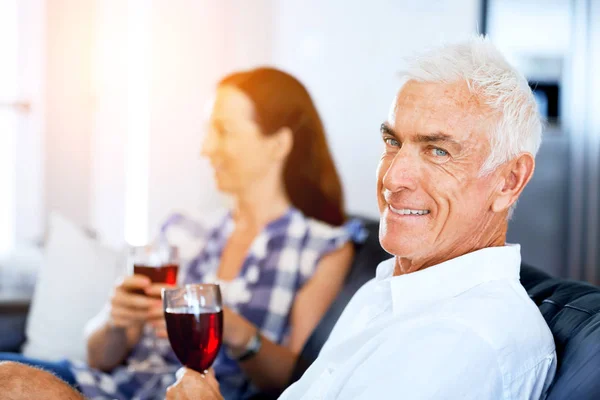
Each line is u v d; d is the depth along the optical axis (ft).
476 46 3.87
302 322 7.04
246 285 7.24
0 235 14.76
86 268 9.17
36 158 14.85
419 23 13.19
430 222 3.85
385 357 3.60
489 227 3.96
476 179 3.79
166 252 6.13
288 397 4.28
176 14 15.44
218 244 7.66
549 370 3.67
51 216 9.50
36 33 14.78
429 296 3.89
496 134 3.76
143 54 15.33
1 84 14.70
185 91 15.55
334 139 14.82
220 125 7.45
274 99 7.37
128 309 6.08
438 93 3.79
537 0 12.19
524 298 3.84
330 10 14.76
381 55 13.71
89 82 15.12
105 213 15.26
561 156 12.14
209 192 15.29
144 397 6.81
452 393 3.41
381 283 4.24
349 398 3.64
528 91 3.87
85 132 15.14
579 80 11.89
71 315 8.98
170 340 4.29
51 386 4.17
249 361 6.31
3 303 9.26
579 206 11.96
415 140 3.84
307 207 7.59
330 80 14.82
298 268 7.19
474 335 3.48
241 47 15.83
